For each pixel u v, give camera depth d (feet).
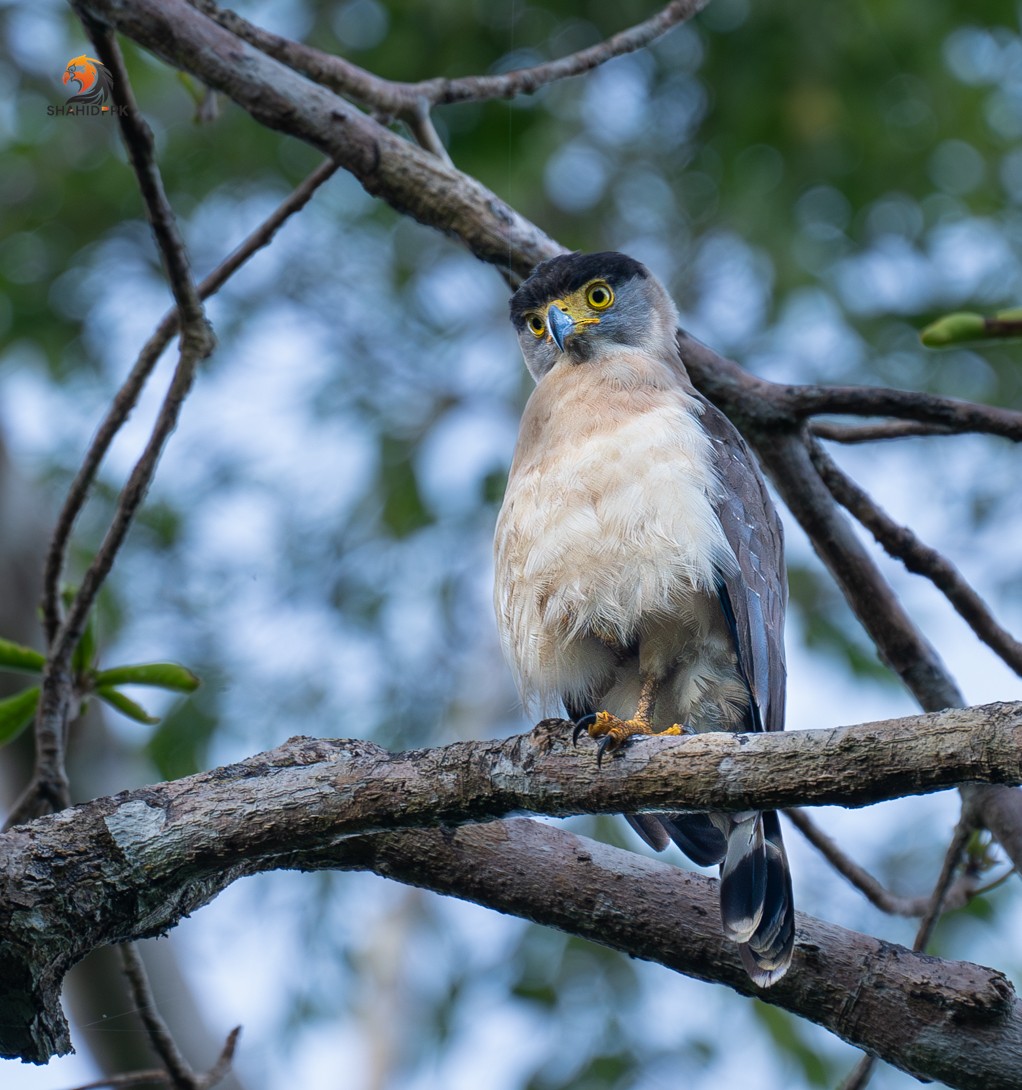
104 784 37.91
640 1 50.24
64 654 24.43
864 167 51.57
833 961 20.66
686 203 54.75
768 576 26.68
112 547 24.43
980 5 51.78
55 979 19.06
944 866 25.04
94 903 19.03
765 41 50.01
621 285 31.94
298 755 20.04
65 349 51.24
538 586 26.14
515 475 28.66
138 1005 23.65
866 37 50.01
